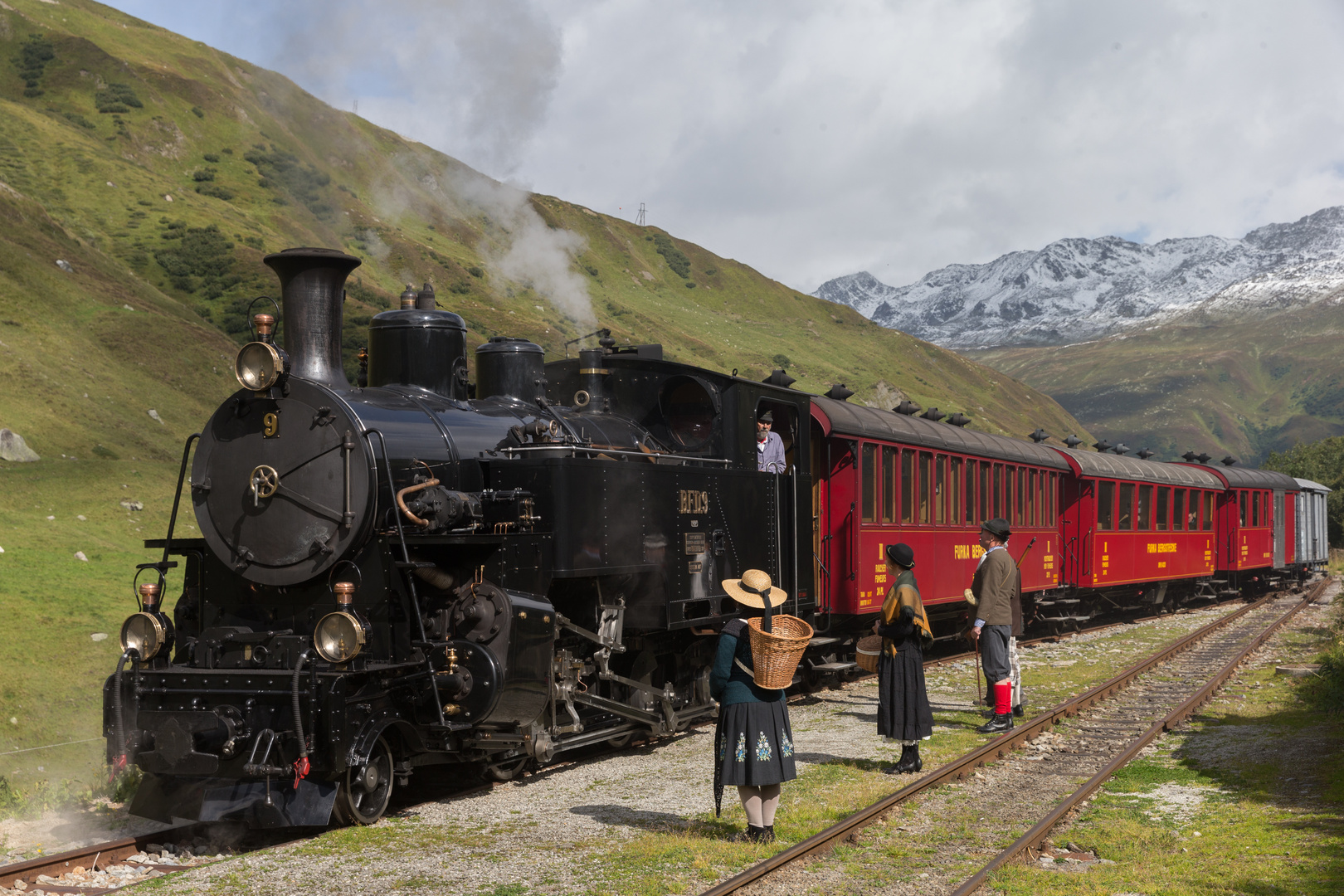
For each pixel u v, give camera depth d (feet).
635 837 22.97
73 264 177.06
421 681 25.75
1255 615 87.86
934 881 20.03
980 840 23.02
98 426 118.32
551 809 25.81
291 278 27.58
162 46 391.04
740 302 515.50
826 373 406.62
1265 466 218.18
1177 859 21.65
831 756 32.37
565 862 20.98
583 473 30.04
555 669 29.25
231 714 23.52
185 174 314.96
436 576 26.02
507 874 20.16
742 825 23.97
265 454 26.17
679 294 496.23
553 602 31.12
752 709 22.21
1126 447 89.71
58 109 320.29
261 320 26.22
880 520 49.39
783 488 42.34
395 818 25.03
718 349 391.45
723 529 36.96
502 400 33.60
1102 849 22.58
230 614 26.94
